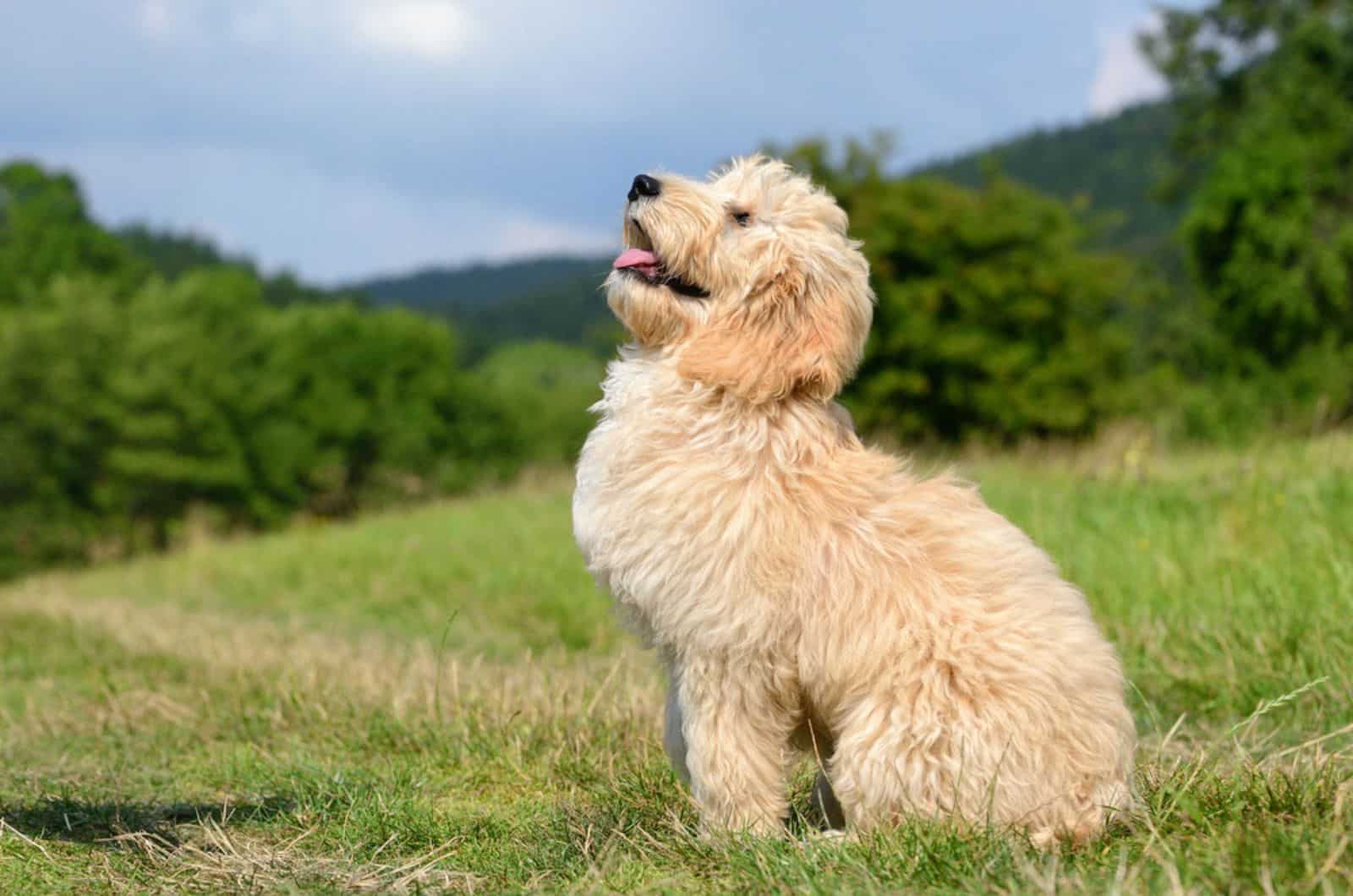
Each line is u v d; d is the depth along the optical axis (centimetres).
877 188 2647
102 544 3712
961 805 347
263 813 435
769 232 400
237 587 1423
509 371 7731
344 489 4534
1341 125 2905
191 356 4012
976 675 351
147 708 661
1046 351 2598
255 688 686
